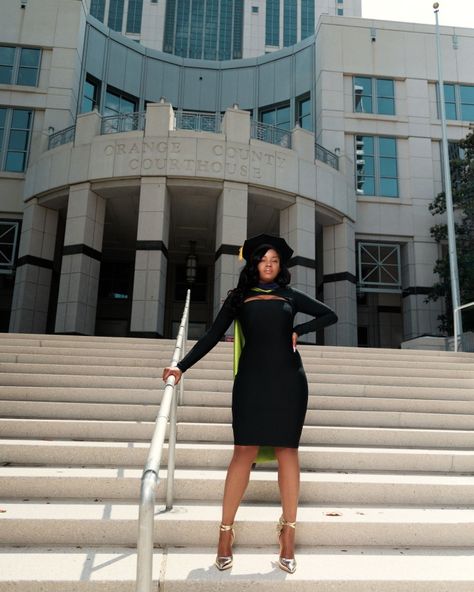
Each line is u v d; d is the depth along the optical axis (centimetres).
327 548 288
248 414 254
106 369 673
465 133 2173
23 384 609
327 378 685
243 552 276
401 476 382
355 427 514
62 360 733
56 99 2016
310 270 1664
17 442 409
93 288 1606
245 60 2400
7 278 2156
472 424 529
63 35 2084
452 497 350
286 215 1741
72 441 436
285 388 256
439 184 2117
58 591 231
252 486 337
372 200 2053
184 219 1903
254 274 282
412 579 245
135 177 1584
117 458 391
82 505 316
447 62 2244
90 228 1612
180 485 338
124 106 2270
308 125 2233
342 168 1923
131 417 505
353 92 2159
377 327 2383
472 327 1730
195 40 6606
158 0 6619
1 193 1920
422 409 577
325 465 401
